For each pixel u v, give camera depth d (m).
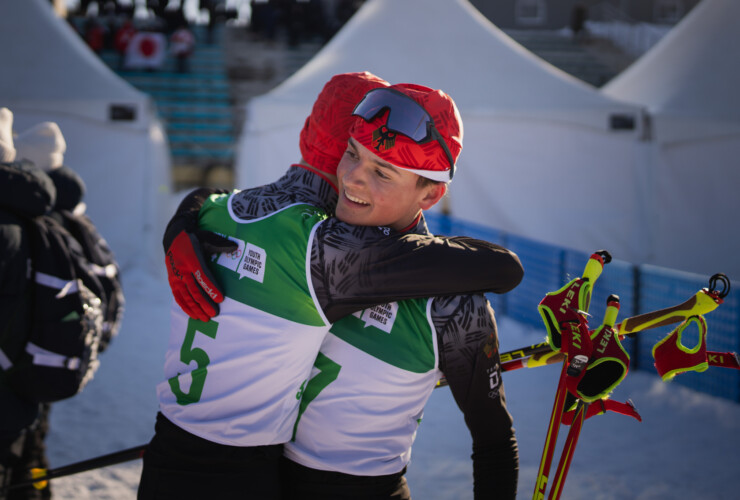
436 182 1.34
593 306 5.99
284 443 1.41
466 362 1.28
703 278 5.02
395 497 1.40
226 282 1.35
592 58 22.77
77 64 8.55
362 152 1.31
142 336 6.05
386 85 1.46
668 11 26.36
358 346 1.33
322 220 1.34
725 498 3.44
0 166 2.05
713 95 9.77
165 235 1.48
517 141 9.02
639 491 3.52
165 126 16.94
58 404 4.50
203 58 20.36
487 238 7.15
